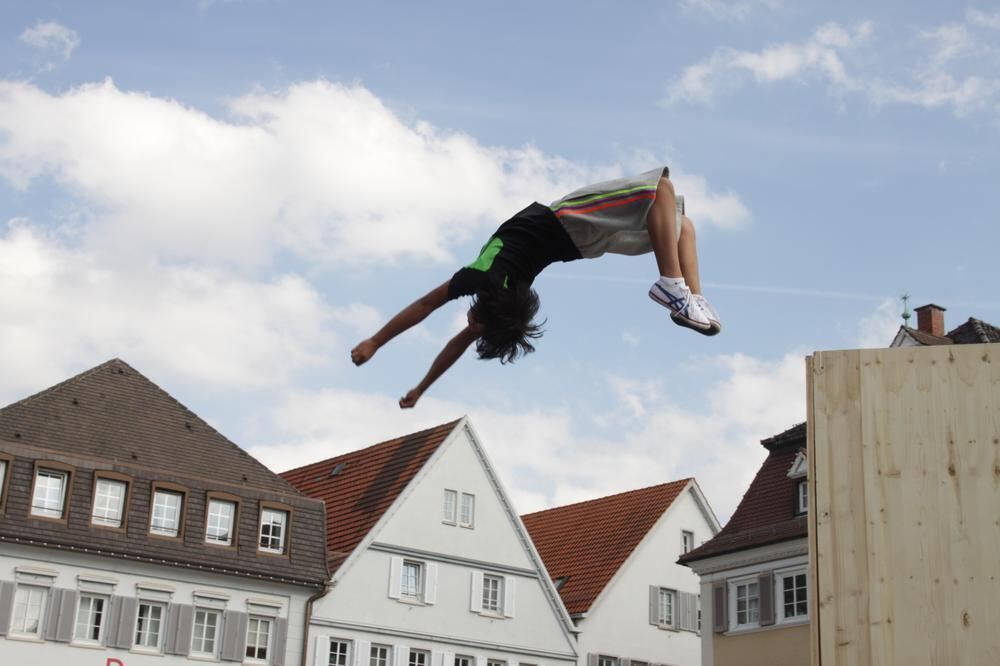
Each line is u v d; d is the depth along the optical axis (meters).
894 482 8.68
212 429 37.47
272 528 36.06
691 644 43.84
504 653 39.25
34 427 33.56
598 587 42.69
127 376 37.31
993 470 8.50
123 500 33.62
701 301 6.81
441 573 38.66
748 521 36.81
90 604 32.56
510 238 6.74
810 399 9.05
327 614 36.00
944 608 8.36
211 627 34.22
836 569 8.63
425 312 6.72
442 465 39.75
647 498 46.75
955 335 34.88
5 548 31.41
